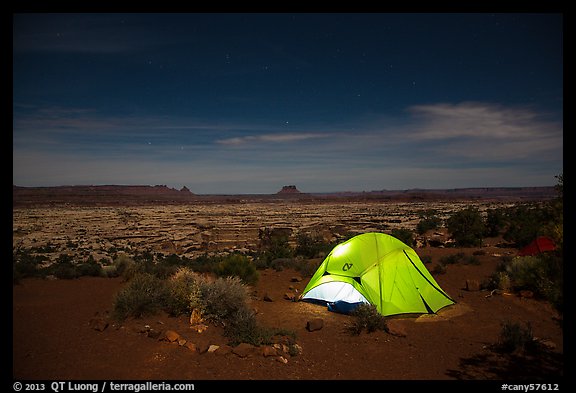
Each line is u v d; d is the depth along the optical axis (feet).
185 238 187.93
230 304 32.86
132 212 420.36
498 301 42.16
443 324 35.35
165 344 27.99
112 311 34.27
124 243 170.81
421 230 145.07
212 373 24.09
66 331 30.63
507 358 27.55
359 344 30.45
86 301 41.52
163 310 35.19
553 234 30.99
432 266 63.21
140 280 36.83
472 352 28.86
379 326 33.60
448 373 25.32
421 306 38.29
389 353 28.73
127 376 23.27
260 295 46.29
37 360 25.25
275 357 26.68
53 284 53.11
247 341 28.78
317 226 229.25
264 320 36.14
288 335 30.91
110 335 29.68
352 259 41.16
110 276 60.85
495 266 62.13
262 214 372.38
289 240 150.30
